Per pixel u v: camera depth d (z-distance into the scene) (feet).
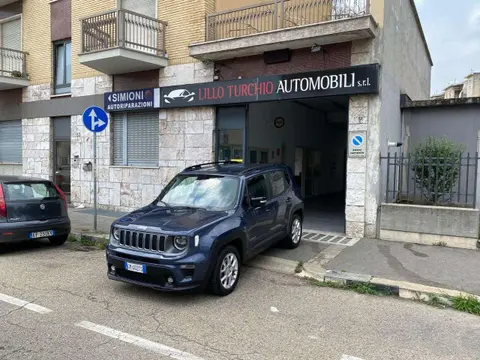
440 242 25.39
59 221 25.62
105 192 41.04
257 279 19.75
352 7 28.02
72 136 43.50
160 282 15.97
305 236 28.35
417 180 27.84
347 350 12.34
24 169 48.52
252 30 32.19
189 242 15.71
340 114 60.64
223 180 20.21
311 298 17.21
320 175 60.03
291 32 27.66
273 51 30.48
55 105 44.88
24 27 47.75
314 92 28.60
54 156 46.14
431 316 15.35
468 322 14.82
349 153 28.02
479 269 20.49
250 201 19.60
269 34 28.55
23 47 48.03
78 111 42.73
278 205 22.39
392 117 31.68
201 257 15.79
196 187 20.52
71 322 14.02
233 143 33.65
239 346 12.45
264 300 16.80
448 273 19.83
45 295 16.80
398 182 30.42
